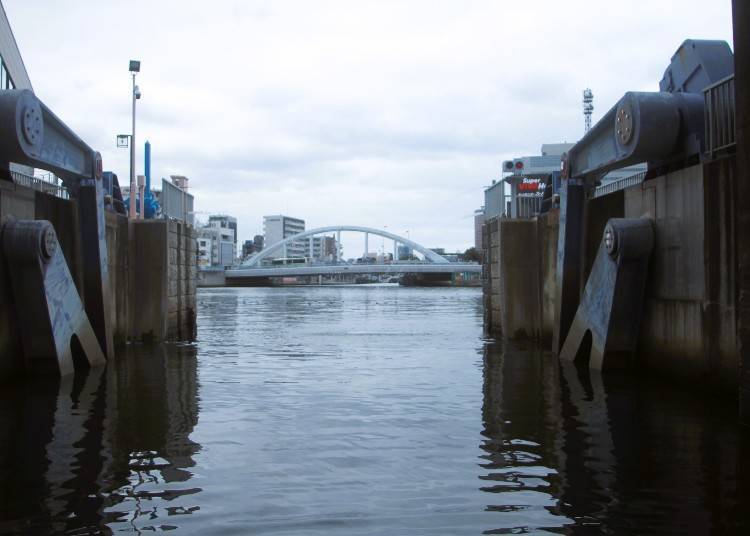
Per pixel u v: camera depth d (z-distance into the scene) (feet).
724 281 41.32
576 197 68.03
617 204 61.46
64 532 22.22
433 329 113.09
